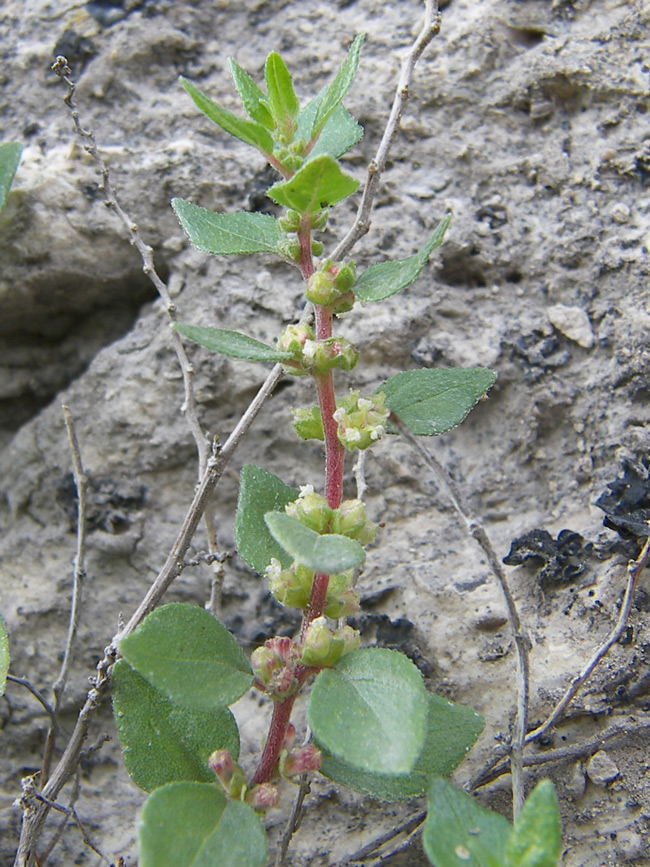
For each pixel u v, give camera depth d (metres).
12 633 0.13
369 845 0.10
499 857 0.07
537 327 0.13
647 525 0.11
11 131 0.15
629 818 0.09
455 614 0.12
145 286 0.14
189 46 0.15
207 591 0.13
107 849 0.12
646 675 0.10
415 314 0.13
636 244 0.13
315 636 0.08
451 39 0.14
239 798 0.08
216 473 0.10
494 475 0.13
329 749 0.07
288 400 0.13
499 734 0.09
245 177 0.14
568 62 0.14
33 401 0.15
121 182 0.14
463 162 0.14
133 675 0.09
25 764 0.12
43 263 0.14
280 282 0.13
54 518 0.14
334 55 0.14
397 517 0.13
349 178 0.08
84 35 0.15
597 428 0.12
